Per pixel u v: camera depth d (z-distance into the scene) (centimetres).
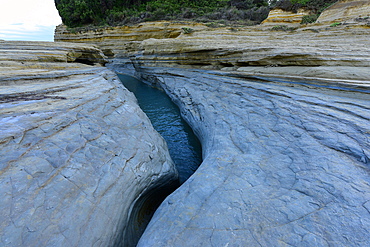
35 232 383
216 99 1507
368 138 626
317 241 393
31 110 698
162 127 1591
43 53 1866
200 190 612
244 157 757
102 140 701
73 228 427
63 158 545
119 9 5456
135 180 647
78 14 5138
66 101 860
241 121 1070
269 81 1416
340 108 822
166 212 571
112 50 4616
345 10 2436
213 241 434
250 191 567
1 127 551
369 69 1163
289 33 2455
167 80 2588
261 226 449
